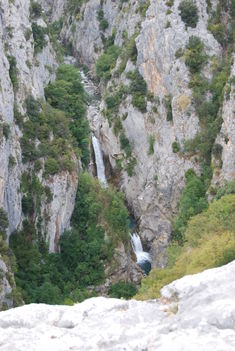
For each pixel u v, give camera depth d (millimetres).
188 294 13914
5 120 50688
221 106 62156
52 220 56031
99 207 60406
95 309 14008
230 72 63750
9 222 51031
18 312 14039
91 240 58125
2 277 41375
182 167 65312
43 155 57281
